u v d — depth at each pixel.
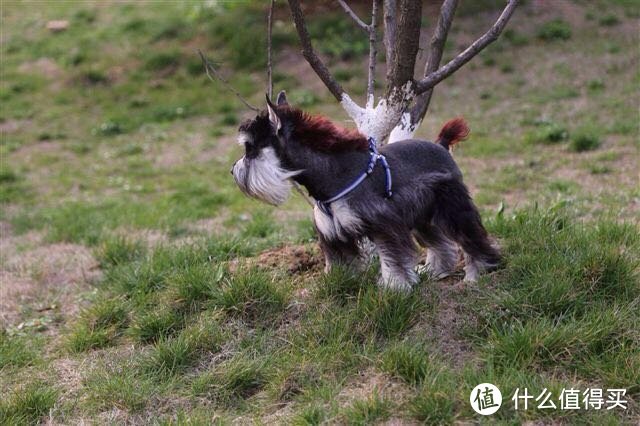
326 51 14.55
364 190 4.34
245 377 4.21
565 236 5.07
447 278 4.92
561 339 4.00
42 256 7.48
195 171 10.88
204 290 5.06
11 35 17.52
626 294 4.43
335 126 4.43
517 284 4.58
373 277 4.75
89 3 19.28
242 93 14.02
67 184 10.64
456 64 5.04
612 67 13.12
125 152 12.05
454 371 3.99
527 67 13.68
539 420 3.60
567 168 9.02
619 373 3.83
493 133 11.04
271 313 4.76
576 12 15.42
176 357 4.49
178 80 14.88
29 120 13.77
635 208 6.96
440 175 4.55
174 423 3.87
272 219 7.77
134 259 6.81
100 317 5.24
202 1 17.81
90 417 4.15
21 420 4.14
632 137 9.98
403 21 4.82
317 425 3.69
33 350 5.18
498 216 5.67
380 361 4.08
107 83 15.07
